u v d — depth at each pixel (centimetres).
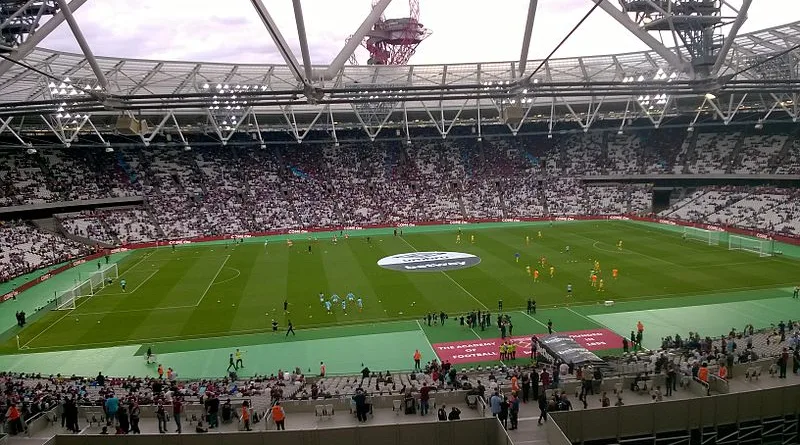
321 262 6725
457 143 11869
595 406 2319
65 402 2255
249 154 11069
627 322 4272
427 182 10938
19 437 2189
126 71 7694
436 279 5697
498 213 10062
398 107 9581
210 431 2259
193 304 5078
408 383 2888
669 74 6581
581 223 9250
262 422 2355
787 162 9025
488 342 3944
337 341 4075
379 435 2017
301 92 3362
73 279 6266
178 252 7719
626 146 11244
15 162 8950
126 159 10088
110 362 3816
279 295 5288
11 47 2853
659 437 2072
